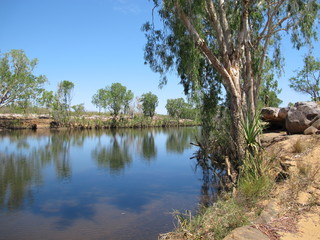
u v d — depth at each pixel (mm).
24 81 39594
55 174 13539
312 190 5738
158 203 8609
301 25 11953
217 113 15141
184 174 13523
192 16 8695
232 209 5387
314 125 10930
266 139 12016
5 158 18547
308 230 4277
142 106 79250
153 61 10758
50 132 44906
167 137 38344
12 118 52031
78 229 6578
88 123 58438
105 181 12031
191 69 9453
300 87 27000
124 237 5984
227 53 9398
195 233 4934
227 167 9898
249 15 12258
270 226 4434
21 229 6637
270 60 15000
